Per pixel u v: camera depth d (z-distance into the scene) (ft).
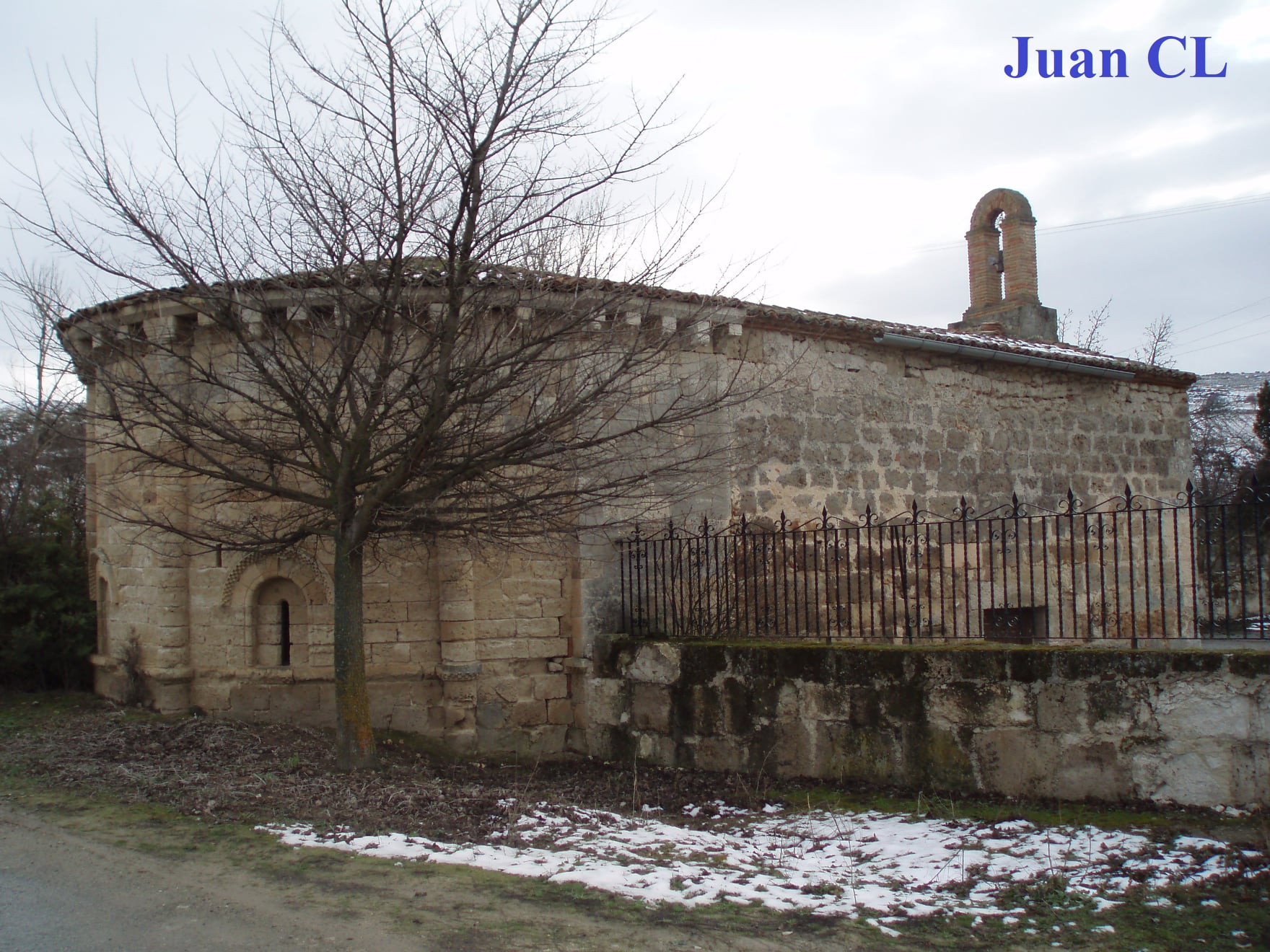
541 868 21.30
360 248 26.16
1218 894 19.66
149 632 36.94
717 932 18.10
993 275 68.23
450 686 34.50
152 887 19.26
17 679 41.29
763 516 39.58
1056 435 50.44
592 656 35.68
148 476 36.37
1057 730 26.53
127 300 33.76
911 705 28.60
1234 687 24.57
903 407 44.57
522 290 27.27
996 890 20.49
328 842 22.30
